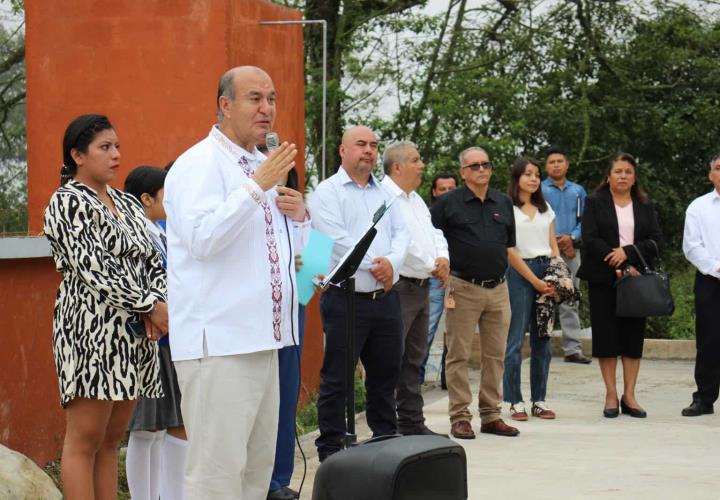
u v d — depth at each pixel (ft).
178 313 14.96
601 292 29.76
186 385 15.02
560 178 38.47
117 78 27.71
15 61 37.91
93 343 15.69
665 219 67.21
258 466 15.83
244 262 14.89
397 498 11.37
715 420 29.40
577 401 32.42
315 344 32.50
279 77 31.09
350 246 22.48
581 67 63.21
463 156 26.81
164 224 19.30
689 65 67.15
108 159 16.16
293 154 14.66
